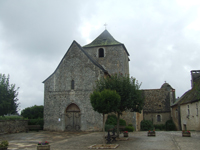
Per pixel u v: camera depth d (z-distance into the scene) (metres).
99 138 17.73
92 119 24.08
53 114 25.50
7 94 22.77
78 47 26.22
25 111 31.52
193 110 26.73
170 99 43.09
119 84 17.33
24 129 25.22
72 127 24.75
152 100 44.34
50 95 26.06
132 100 17.14
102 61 31.78
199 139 16.02
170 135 19.30
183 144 13.41
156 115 42.00
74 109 25.16
